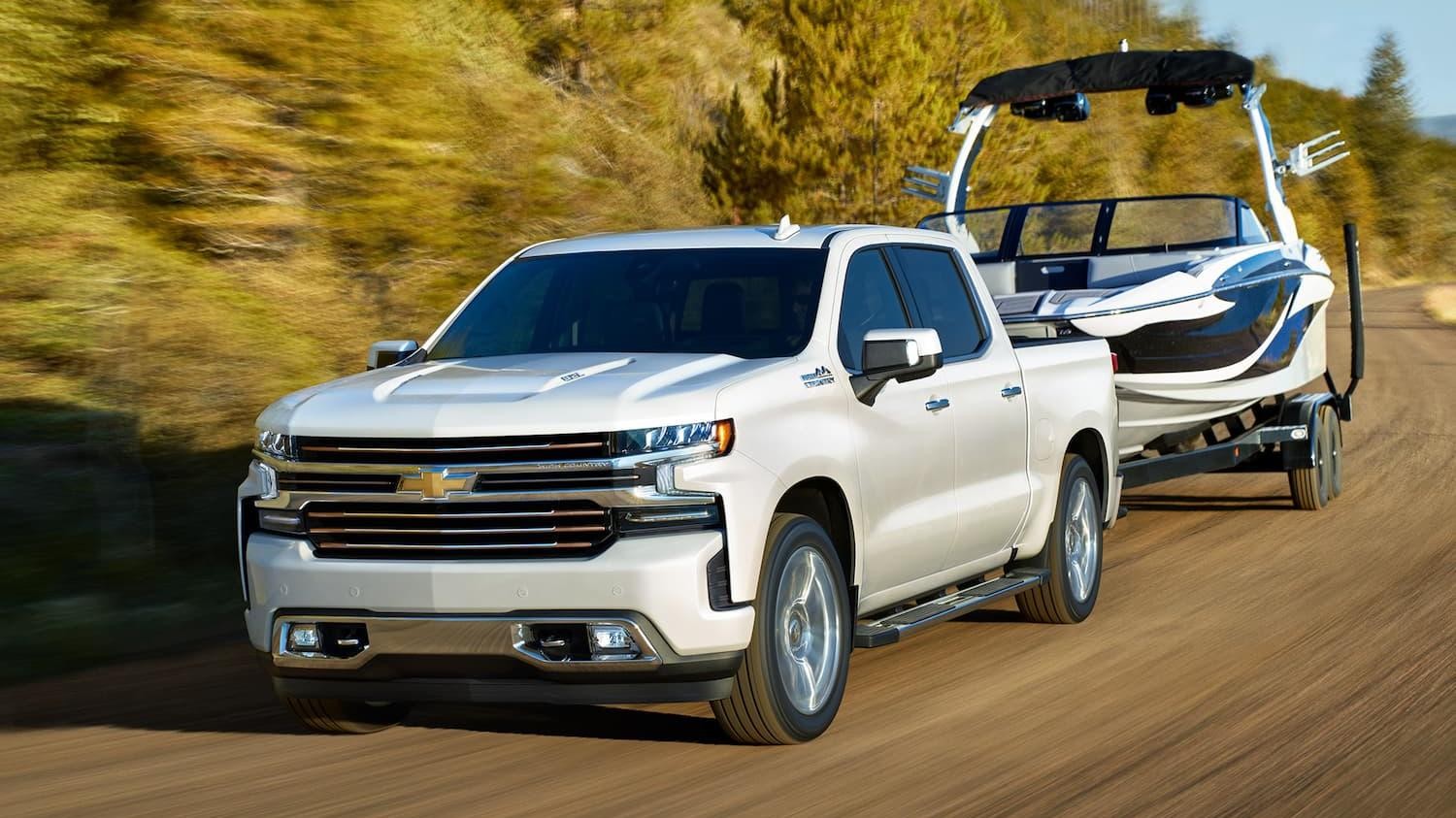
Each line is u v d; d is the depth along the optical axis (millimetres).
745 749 5633
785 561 5512
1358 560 9688
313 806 4973
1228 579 9234
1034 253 12570
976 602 6914
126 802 5047
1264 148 12984
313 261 13273
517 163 15234
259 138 13102
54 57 12844
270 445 5523
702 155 25672
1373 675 6684
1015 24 54750
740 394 5426
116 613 8008
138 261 12125
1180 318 10719
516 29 21266
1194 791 5086
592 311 6469
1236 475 14367
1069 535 8039
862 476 6023
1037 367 7758
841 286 6383
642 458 5156
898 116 25484
